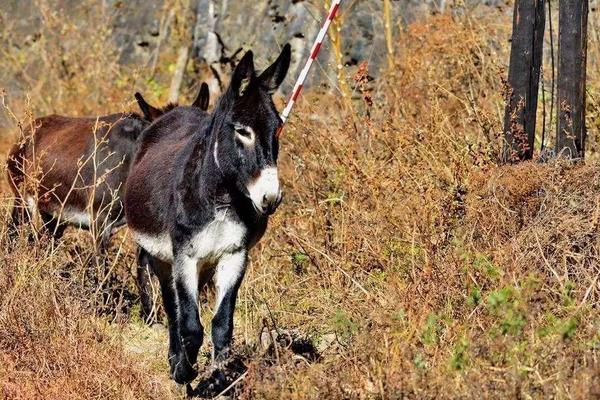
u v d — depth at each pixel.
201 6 29.67
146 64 31.53
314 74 24.80
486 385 10.19
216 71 28.28
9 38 32.91
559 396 10.05
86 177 17.91
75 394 11.86
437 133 16.66
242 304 15.41
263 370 11.29
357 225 15.26
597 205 13.27
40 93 30.55
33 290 14.12
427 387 10.38
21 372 12.23
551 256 13.10
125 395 12.10
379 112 19.88
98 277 15.63
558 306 11.93
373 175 15.88
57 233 18.64
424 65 20.38
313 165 17.73
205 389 12.35
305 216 16.98
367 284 14.44
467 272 12.84
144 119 18.06
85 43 31.67
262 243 17.00
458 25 20.94
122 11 32.56
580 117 14.70
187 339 12.28
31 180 16.58
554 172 14.05
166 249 13.04
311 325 14.34
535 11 14.73
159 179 13.10
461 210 14.34
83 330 13.59
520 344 10.85
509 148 15.02
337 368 11.34
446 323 11.84
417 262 14.09
